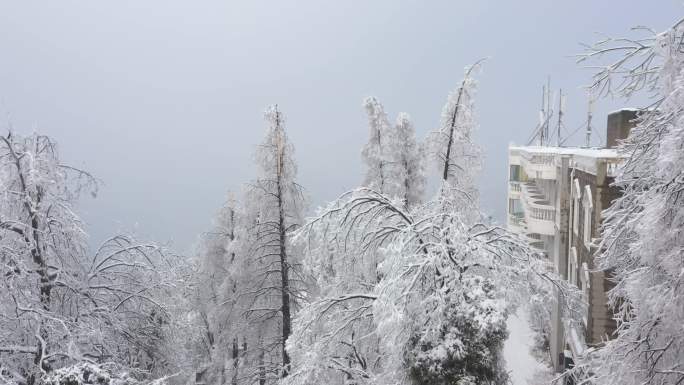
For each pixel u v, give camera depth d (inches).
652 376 328.8
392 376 367.2
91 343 473.4
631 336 354.9
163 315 573.6
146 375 542.0
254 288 705.6
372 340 449.7
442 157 563.5
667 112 320.8
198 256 940.0
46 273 465.4
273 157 689.0
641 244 325.1
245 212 735.7
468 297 347.9
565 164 887.1
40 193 467.2
